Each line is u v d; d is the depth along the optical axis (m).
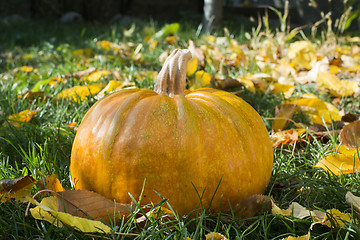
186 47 2.46
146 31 3.13
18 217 0.77
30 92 1.28
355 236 0.74
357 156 0.88
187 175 0.75
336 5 2.15
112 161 0.76
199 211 0.76
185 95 0.85
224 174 0.76
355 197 0.78
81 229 0.71
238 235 0.73
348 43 2.51
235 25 4.18
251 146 0.79
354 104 1.35
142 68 1.94
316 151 0.99
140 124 0.76
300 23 3.16
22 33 3.18
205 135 0.76
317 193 0.83
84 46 2.66
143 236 0.71
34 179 0.82
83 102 1.21
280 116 1.09
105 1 4.88
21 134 1.03
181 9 5.39
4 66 2.12
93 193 0.74
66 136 1.04
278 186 0.88
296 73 1.75
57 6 4.77
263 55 2.08
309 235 0.71
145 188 0.75
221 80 1.47
